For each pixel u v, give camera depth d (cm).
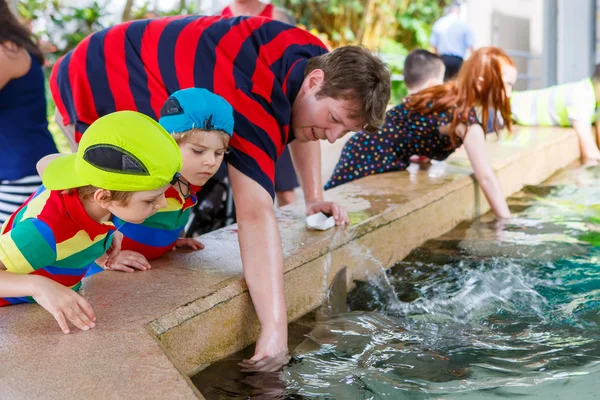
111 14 678
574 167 538
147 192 182
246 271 215
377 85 219
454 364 204
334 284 269
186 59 233
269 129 218
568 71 704
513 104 593
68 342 176
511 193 442
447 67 654
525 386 187
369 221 292
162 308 197
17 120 299
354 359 208
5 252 186
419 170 411
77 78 255
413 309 253
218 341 210
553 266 293
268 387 190
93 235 195
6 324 188
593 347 214
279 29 237
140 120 184
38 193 200
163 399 147
